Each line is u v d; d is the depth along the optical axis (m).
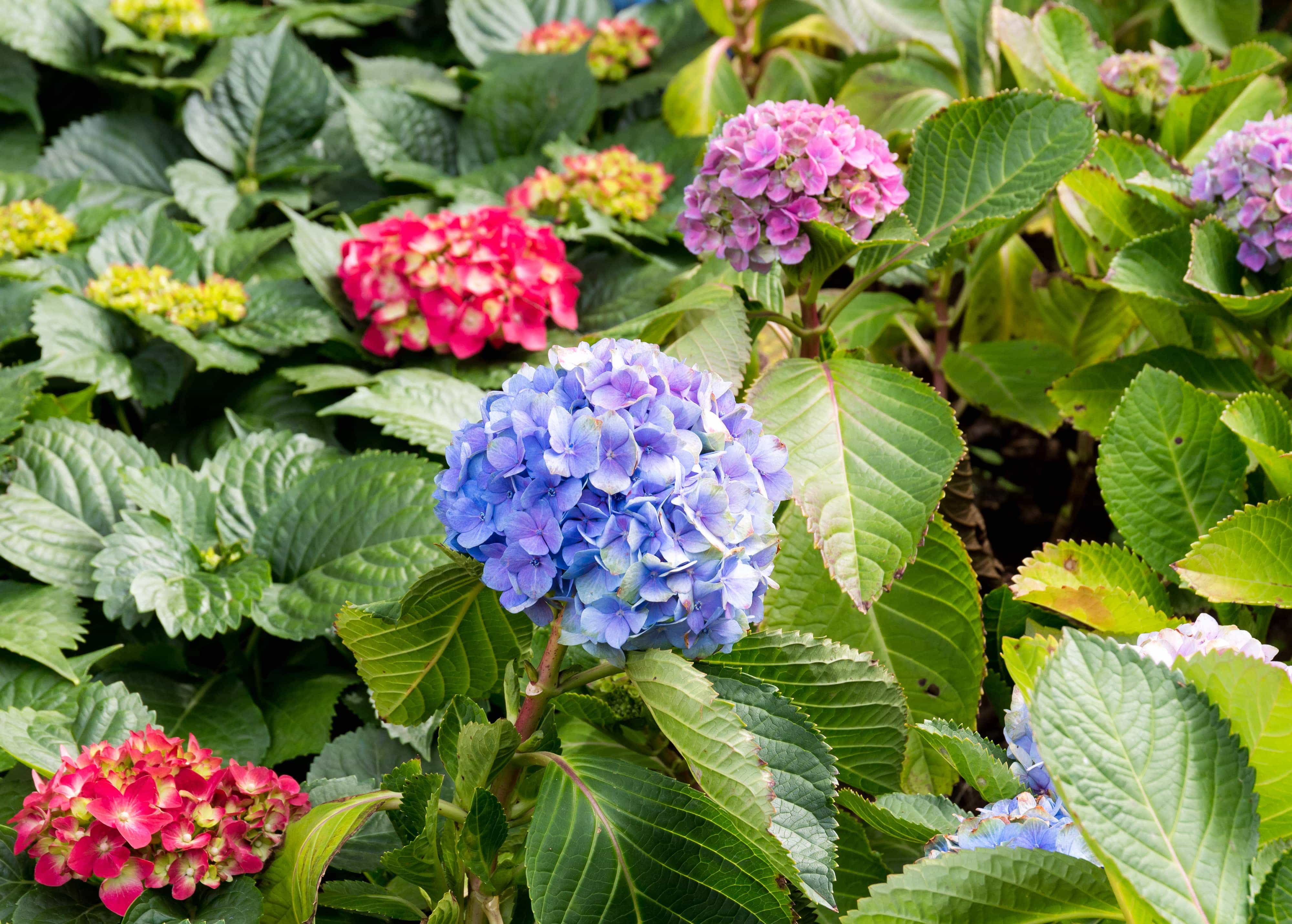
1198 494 0.89
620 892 0.70
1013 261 1.22
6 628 0.94
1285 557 0.83
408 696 0.81
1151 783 0.62
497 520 0.67
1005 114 0.89
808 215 0.84
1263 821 0.67
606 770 0.72
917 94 1.30
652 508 0.65
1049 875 0.65
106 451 1.06
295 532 1.03
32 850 0.78
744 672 0.78
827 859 0.73
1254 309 0.92
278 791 0.80
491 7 1.75
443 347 1.19
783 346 1.15
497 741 0.69
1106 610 0.83
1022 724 0.75
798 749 0.74
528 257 1.18
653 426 0.66
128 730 0.86
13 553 0.99
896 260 0.88
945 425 0.83
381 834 0.84
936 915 0.66
